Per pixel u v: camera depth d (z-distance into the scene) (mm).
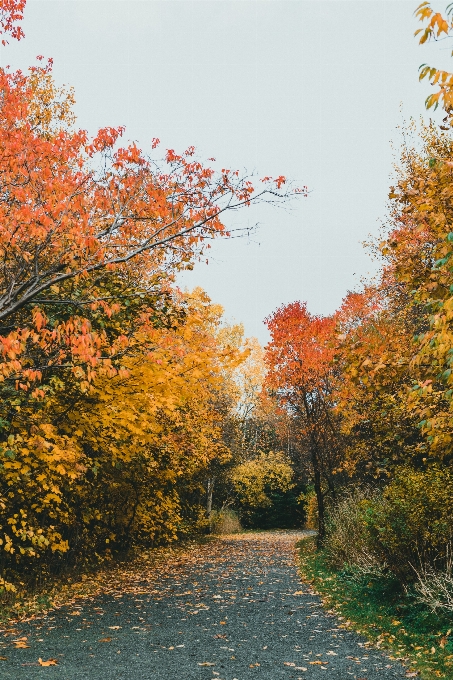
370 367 7363
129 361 8461
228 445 33375
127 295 8336
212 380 8805
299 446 22328
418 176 7457
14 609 8680
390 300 17125
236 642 6906
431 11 4660
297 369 17609
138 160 7188
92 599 9961
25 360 7746
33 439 7613
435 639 6719
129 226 7449
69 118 14297
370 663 5984
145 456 14336
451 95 4980
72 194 7023
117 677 5469
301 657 6230
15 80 7684
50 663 5883
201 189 7453
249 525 39812
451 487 8609
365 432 15164
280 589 11117
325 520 17609
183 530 22125
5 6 7266
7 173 6648
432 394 6953
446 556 8375
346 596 9758
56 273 8039
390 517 9125
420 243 7812
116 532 16391
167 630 7543
